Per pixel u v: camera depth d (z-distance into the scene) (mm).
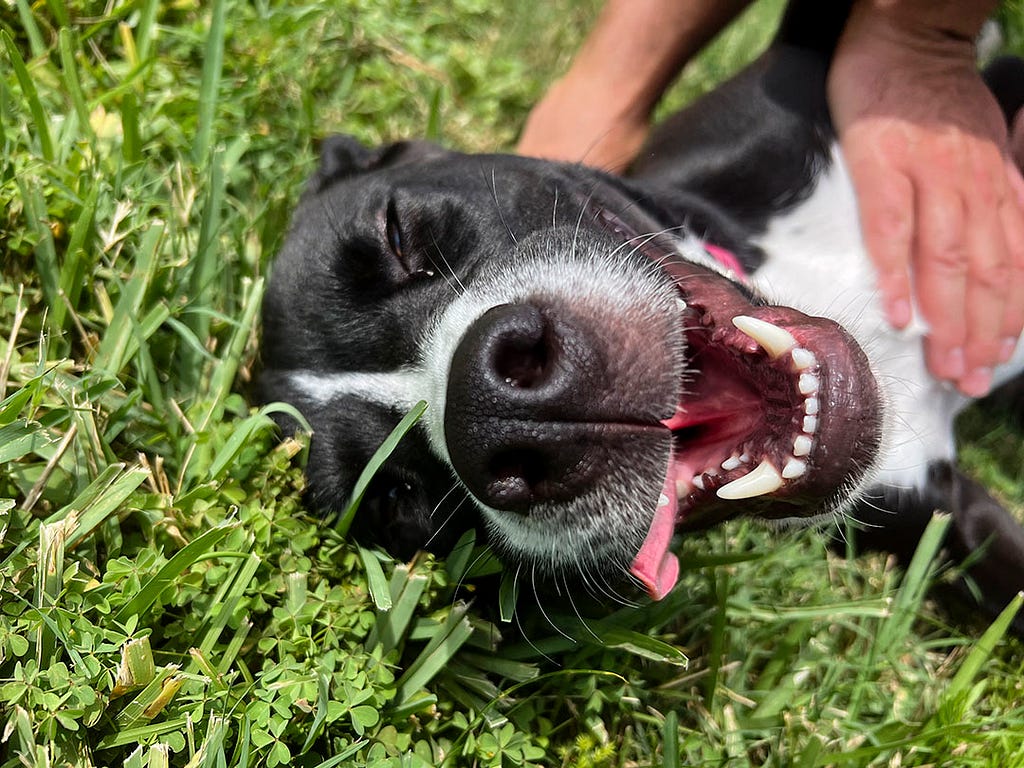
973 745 228
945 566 274
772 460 189
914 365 267
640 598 232
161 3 323
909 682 247
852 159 275
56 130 270
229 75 317
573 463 179
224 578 202
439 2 404
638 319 190
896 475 262
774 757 226
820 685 242
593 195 249
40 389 202
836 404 183
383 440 215
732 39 430
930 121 268
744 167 284
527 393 172
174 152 288
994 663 253
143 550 198
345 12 357
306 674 194
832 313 267
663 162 297
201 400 241
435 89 353
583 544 192
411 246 222
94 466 211
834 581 271
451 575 215
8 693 174
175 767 189
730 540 263
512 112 387
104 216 253
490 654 221
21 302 232
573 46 414
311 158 312
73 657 178
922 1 268
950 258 258
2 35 274
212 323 254
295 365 231
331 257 229
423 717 208
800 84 290
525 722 215
